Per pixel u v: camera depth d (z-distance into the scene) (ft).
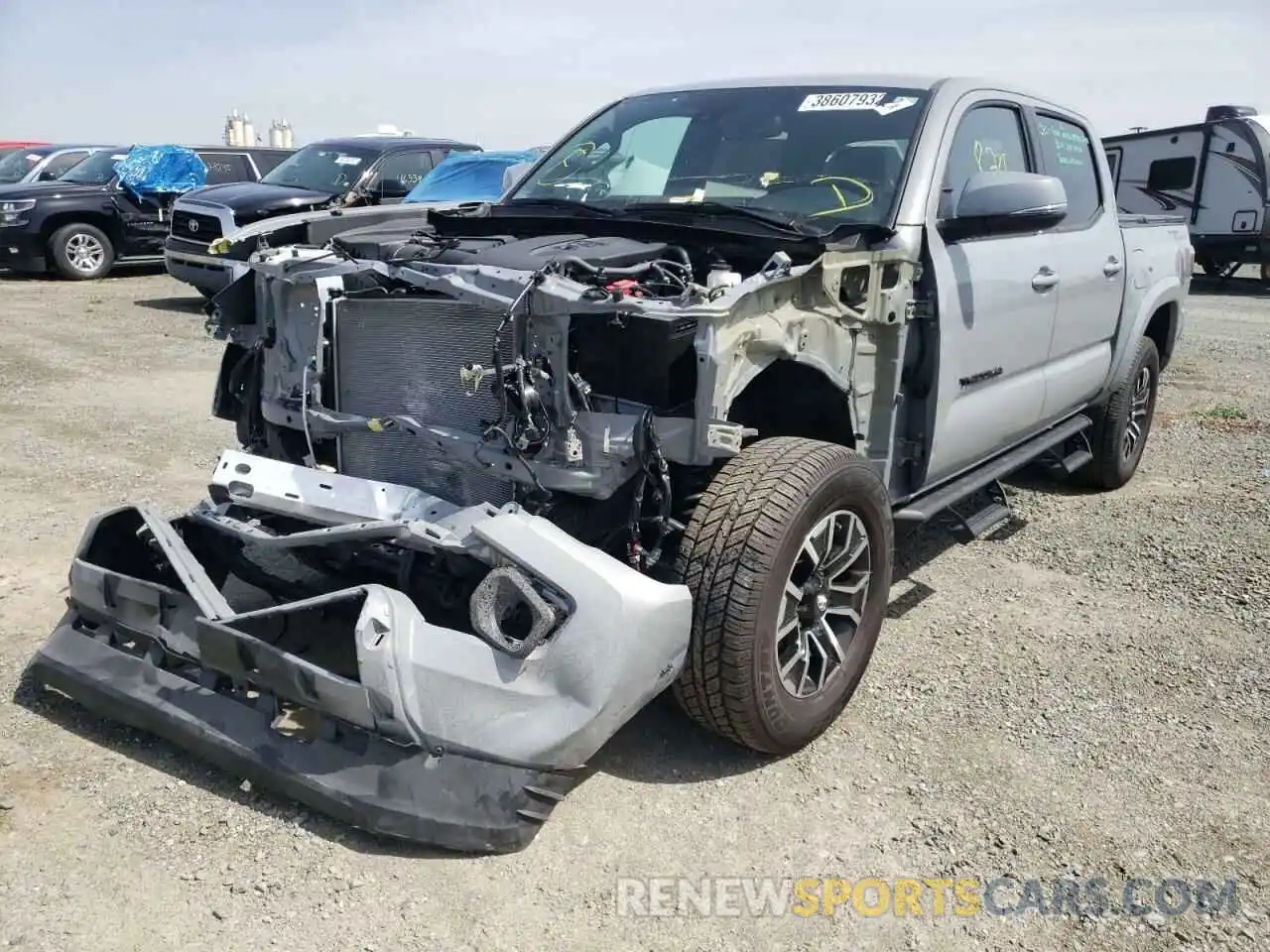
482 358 10.37
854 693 12.14
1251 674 13.01
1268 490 20.79
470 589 10.08
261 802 9.66
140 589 10.31
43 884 8.54
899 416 12.57
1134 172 65.10
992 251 13.76
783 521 9.73
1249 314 50.72
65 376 28.02
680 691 10.08
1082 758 11.07
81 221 49.52
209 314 12.59
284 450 12.79
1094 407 19.36
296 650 10.92
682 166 14.14
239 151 53.52
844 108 13.78
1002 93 14.90
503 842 8.82
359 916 8.36
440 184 33.96
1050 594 15.44
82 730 10.69
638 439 9.47
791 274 10.15
